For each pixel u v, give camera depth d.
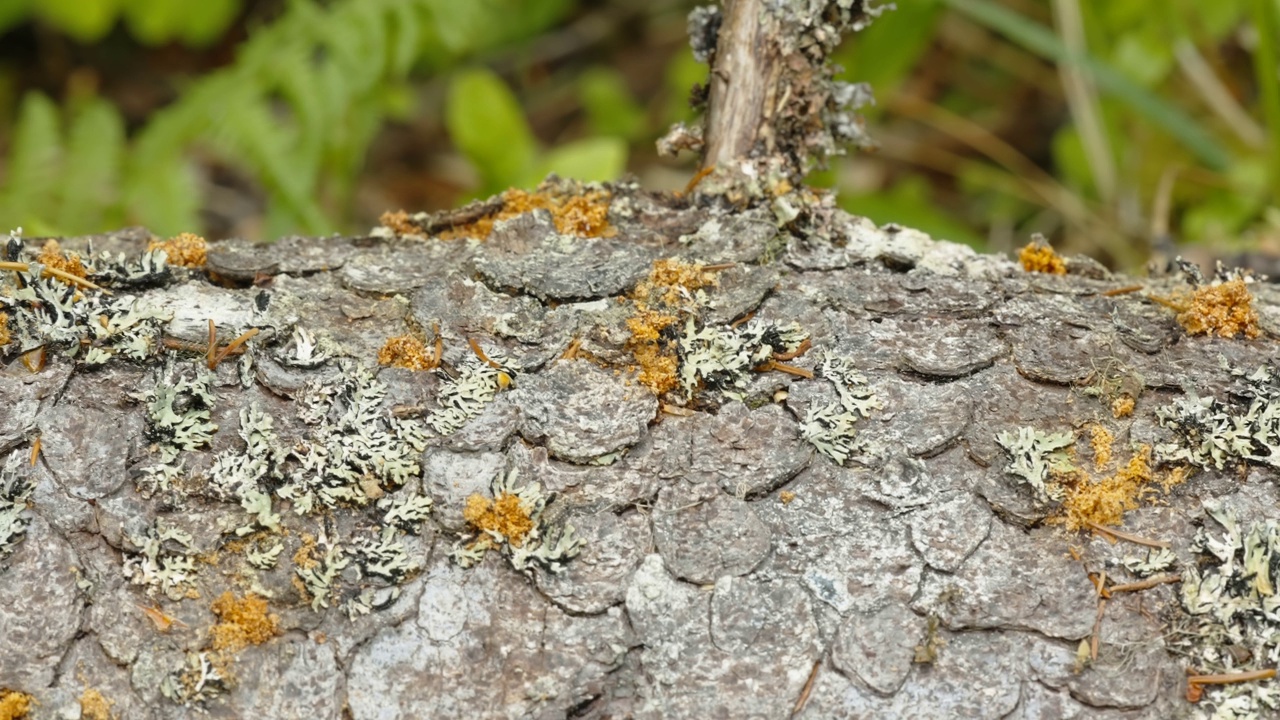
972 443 0.79
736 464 0.78
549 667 0.76
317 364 0.79
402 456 0.78
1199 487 0.78
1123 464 0.78
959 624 0.76
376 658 0.76
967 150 1.44
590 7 1.67
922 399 0.79
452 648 0.76
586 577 0.77
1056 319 0.81
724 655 0.76
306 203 1.12
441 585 0.77
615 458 0.78
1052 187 1.29
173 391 0.78
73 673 0.76
